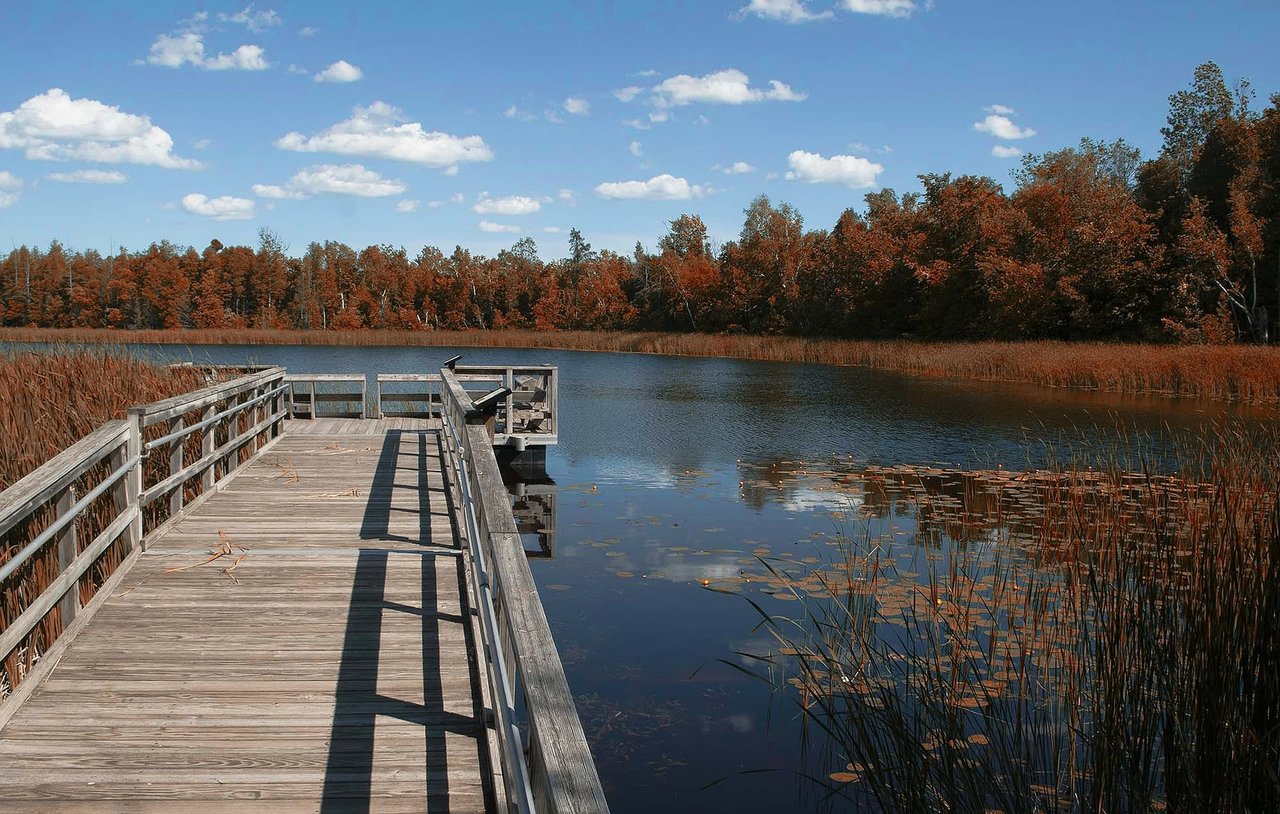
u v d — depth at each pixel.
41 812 2.60
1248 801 3.18
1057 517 7.52
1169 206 36.59
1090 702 4.00
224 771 2.87
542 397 11.06
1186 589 4.15
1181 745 3.37
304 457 8.53
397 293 72.19
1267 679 3.48
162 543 5.34
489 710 3.10
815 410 17.67
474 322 70.25
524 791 1.94
